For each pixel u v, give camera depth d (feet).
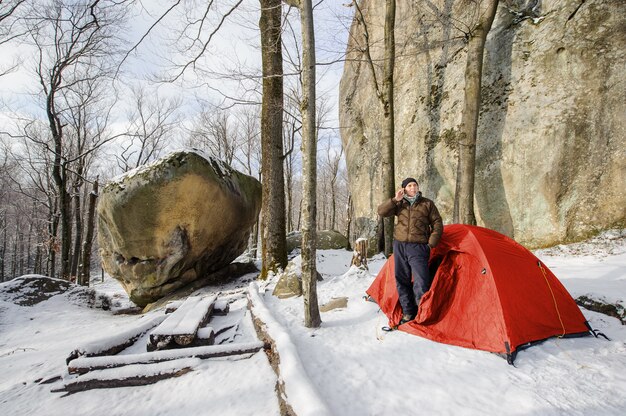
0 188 87.92
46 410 9.09
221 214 28.81
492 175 26.37
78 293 29.84
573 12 24.02
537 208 23.94
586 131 22.48
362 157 44.62
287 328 13.26
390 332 12.62
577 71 23.24
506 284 11.47
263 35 25.44
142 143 68.44
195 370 10.56
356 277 19.69
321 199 139.03
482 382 8.80
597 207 22.02
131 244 26.78
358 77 48.32
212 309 17.06
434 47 34.32
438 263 14.14
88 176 78.23
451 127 30.58
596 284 15.26
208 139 84.79
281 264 24.88
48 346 17.33
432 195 31.50
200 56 21.67
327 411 6.51
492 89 27.63
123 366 10.62
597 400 7.83
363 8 46.62
